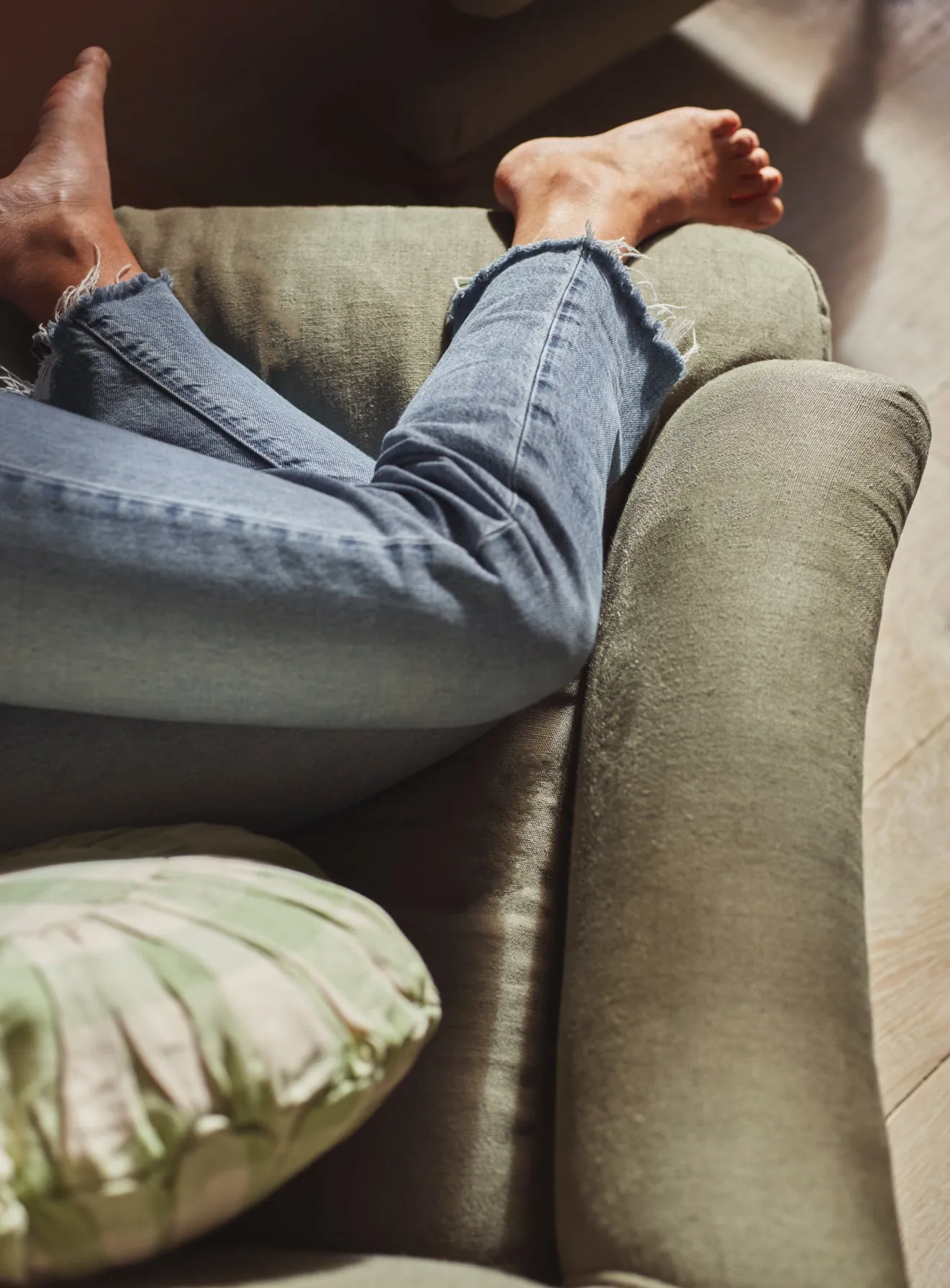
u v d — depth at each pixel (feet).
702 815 1.55
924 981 2.98
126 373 2.19
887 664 3.43
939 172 4.42
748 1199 1.26
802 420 1.96
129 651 1.50
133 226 2.76
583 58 3.84
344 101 4.01
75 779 1.71
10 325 2.57
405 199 4.36
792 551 1.78
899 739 3.32
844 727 1.65
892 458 1.95
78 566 1.46
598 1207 1.34
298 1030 1.21
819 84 4.66
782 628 1.69
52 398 2.24
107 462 1.54
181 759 1.74
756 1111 1.31
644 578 1.91
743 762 1.57
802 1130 1.31
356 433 2.45
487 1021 1.74
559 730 2.08
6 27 4.01
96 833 1.68
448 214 2.65
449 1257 1.54
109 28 4.05
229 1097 1.16
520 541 1.65
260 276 2.59
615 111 4.59
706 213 2.81
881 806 3.22
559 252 2.07
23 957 1.21
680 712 1.66
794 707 1.63
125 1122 1.12
